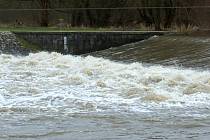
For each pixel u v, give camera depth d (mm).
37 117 25438
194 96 31922
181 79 38062
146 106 28750
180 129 22641
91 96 31719
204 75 39906
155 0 94438
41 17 111312
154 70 46125
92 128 22844
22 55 73188
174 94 32375
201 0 85562
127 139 20656
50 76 42375
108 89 34500
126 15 110688
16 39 77500
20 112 26875
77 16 114812
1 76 42375
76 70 46406
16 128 22797
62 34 77562
